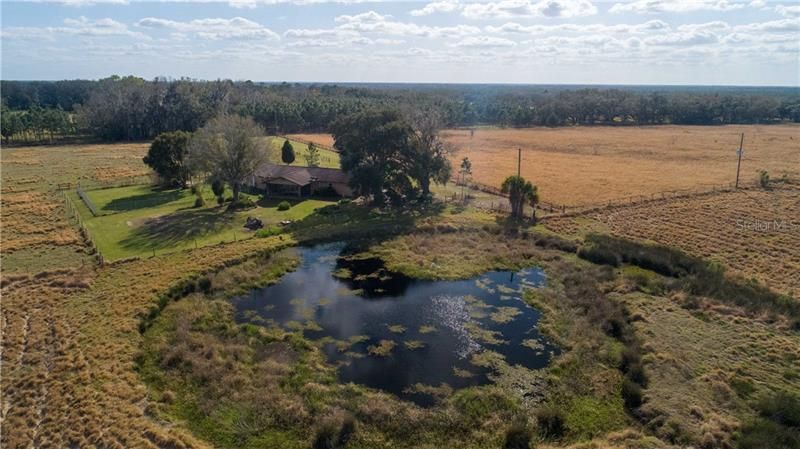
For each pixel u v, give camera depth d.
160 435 22.02
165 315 34.06
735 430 22.56
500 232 51.62
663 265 41.62
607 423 23.88
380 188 59.84
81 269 40.62
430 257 45.69
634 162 95.69
